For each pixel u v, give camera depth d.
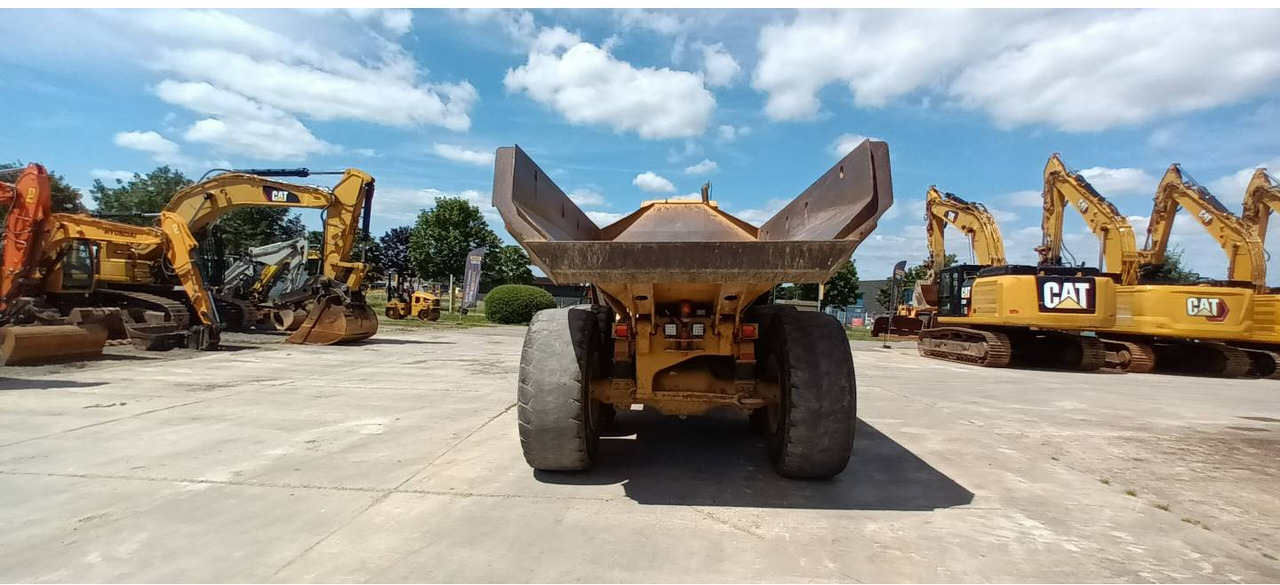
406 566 2.98
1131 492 4.47
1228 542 3.56
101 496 3.86
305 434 5.57
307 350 13.29
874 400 8.51
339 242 15.70
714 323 4.25
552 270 3.56
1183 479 4.88
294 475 4.36
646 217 5.12
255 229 44.41
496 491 4.10
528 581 2.86
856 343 23.88
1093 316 13.64
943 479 4.63
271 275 18.84
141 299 12.80
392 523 3.51
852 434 4.16
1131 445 6.09
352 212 15.75
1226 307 14.27
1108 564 3.19
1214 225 16.45
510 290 29.52
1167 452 5.83
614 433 5.95
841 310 44.19
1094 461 5.38
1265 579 3.07
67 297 12.52
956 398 8.95
